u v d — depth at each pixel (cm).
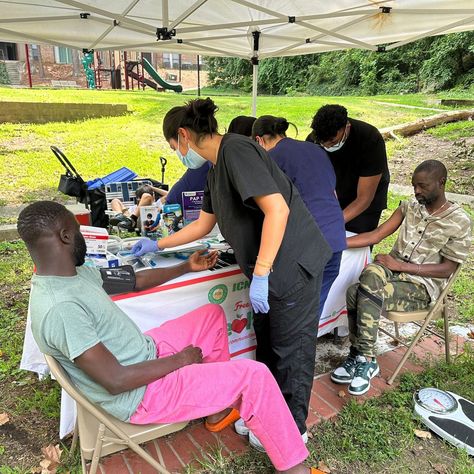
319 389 238
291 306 170
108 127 1051
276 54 470
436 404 215
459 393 232
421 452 195
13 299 343
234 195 157
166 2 279
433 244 231
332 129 237
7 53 2261
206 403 146
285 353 178
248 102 1356
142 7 319
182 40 416
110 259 194
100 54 2162
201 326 184
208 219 202
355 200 267
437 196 225
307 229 169
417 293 234
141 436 147
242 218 161
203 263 203
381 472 185
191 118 160
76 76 2308
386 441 199
